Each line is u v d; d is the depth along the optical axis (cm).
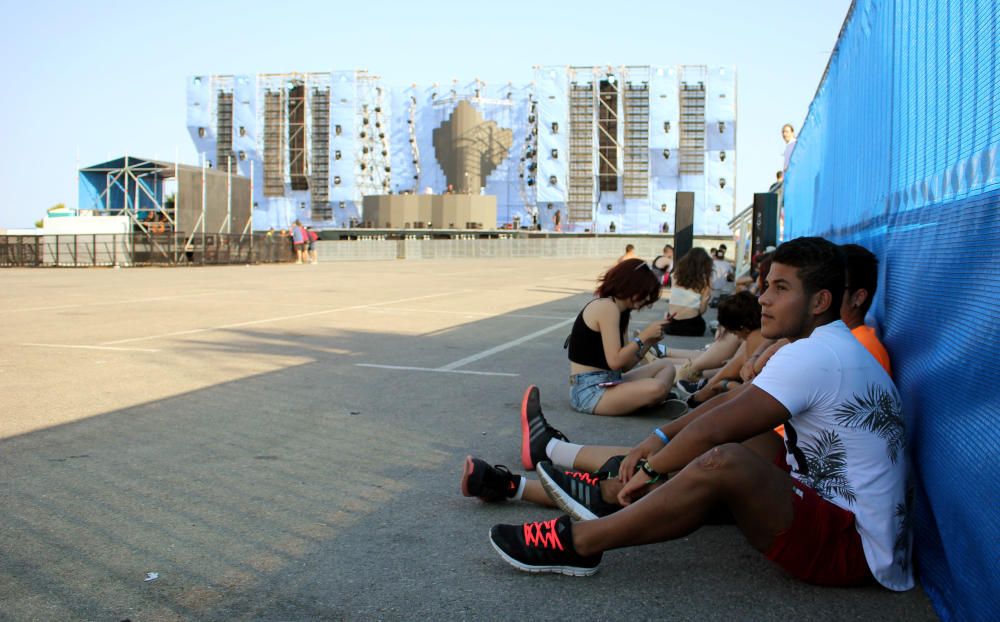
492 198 5903
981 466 247
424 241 4906
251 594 287
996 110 262
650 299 578
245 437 511
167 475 429
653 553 329
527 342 991
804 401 280
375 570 310
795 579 304
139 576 302
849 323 379
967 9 296
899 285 389
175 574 304
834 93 712
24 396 633
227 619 268
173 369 764
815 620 271
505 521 366
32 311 1312
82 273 2772
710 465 274
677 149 6844
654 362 603
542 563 303
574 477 355
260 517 367
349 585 296
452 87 6988
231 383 696
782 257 297
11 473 429
